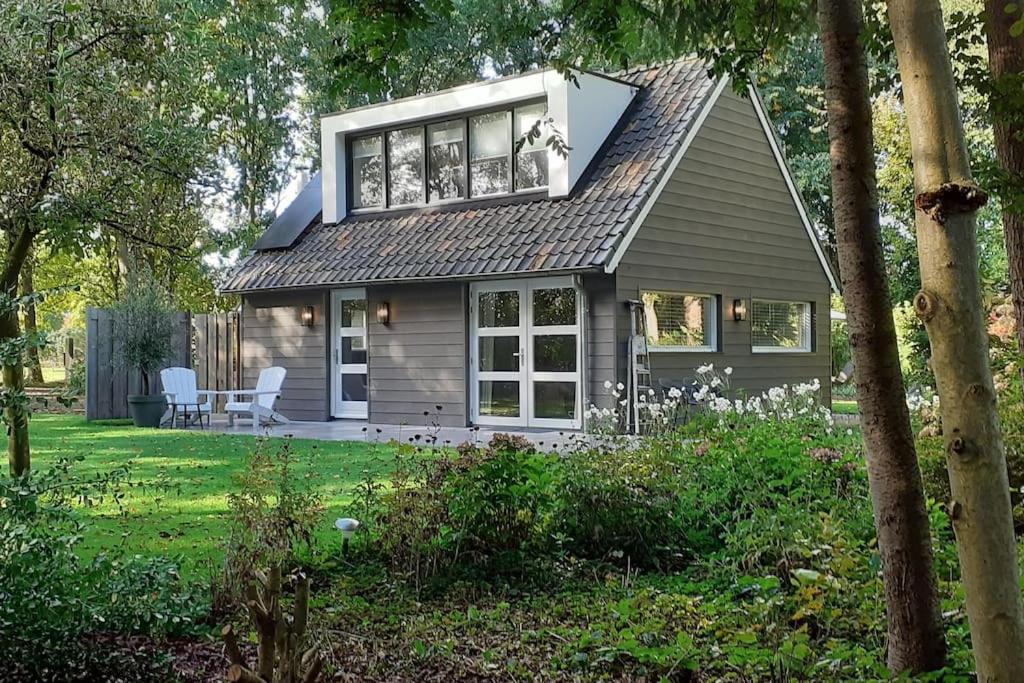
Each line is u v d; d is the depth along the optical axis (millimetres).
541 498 5207
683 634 3449
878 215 3146
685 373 12805
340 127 15273
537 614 4375
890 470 3059
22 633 2943
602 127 13062
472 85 13562
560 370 12352
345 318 14992
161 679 3266
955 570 4285
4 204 4969
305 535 4797
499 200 13523
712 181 13469
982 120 4477
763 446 6043
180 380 14266
